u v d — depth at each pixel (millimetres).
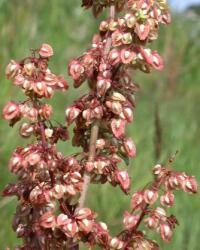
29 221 146
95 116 138
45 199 137
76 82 143
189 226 331
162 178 142
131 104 144
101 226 141
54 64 396
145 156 344
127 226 143
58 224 136
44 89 137
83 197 142
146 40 138
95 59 141
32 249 148
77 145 147
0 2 398
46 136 142
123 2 142
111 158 143
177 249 302
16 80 137
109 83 137
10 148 296
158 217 142
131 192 319
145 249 141
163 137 384
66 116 141
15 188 145
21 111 139
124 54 136
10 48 352
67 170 140
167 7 138
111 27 140
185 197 342
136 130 387
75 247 145
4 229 269
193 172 377
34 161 137
